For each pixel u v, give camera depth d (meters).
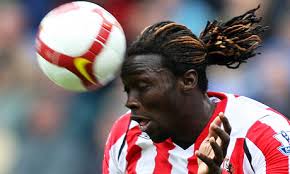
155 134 13.22
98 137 25.62
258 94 24.72
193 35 13.16
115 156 14.25
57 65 12.95
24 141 25.75
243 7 27.27
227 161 13.31
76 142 25.70
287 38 26.59
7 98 26.58
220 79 24.84
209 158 12.23
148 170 13.84
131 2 28.25
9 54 27.94
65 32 12.84
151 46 12.92
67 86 13.21
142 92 12.93
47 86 26.55
